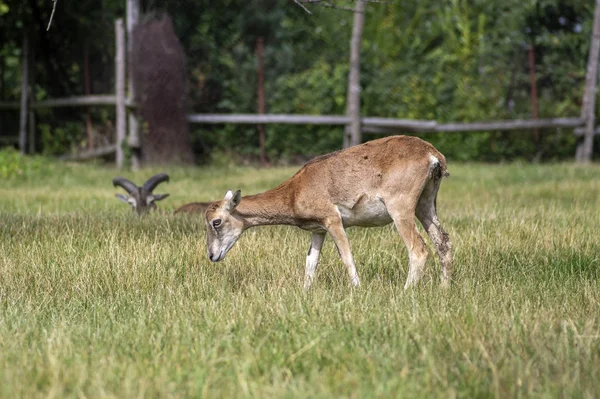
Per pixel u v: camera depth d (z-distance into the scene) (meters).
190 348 12.95
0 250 21.77
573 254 20.92
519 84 60.94
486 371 11.68
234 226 19.53
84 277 18.97
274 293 17.09
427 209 19.45
